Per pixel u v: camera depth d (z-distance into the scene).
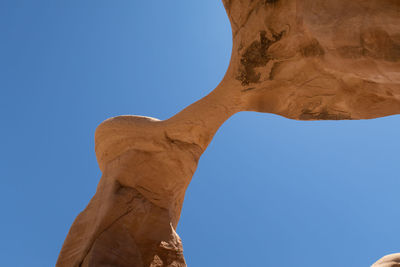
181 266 6.28
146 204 6.35
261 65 5.85
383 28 3.84
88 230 6.04
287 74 6.03
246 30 5.59
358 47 4.17
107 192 6.32
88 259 5.52
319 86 6.23
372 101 6.36
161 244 6.17
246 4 5.47
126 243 5.90
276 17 5.12
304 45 5.20
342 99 6.40
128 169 6.49
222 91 6.59
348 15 4.14
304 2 4.64
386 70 4.23
